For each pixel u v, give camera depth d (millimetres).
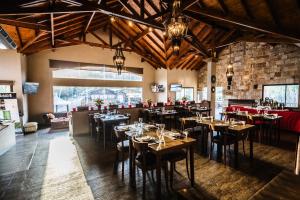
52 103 8398
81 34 8414
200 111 7211
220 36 7250
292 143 5031
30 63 7875
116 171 3328
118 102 10289
